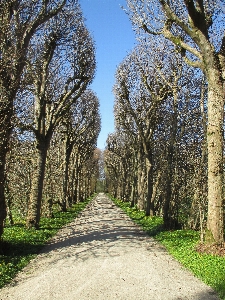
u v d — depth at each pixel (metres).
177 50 13.55
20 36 11.52
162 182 23.20
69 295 6.80
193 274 8.38
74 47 20.27
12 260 9.84
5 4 10.61
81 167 48.19
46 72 17.59
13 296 6.86
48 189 24.03
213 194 10.67
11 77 10.59
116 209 34.72
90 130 42.19
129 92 27.19
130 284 7.51
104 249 11.84
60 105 18.64
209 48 11.05
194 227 16.52
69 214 27.08
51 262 9.91
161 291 7.01
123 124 31.88
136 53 24.84
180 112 19.34
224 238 10.80
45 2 13.66
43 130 17.77
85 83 20.56
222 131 10.84
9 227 17.45
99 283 7.61
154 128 25.48
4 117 10.27
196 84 18.77
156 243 13.21
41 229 17.09
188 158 16.48
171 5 14.95
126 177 49.22
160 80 23.53
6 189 18.95
